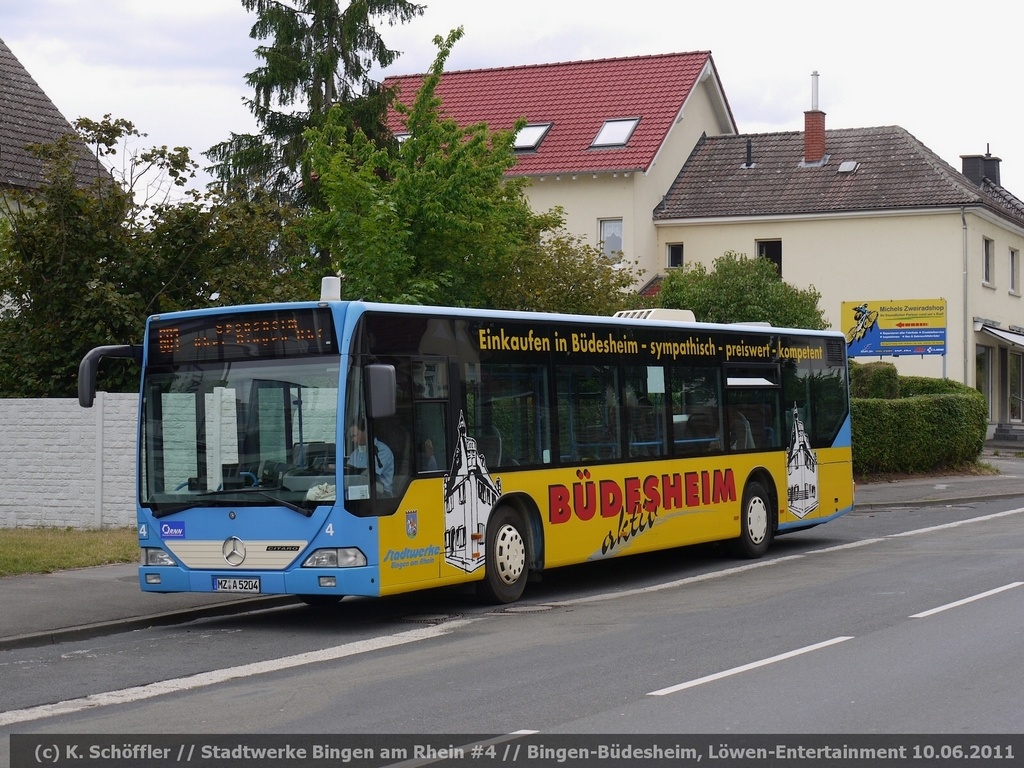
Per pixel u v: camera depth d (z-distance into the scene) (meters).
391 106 37.16
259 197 26.19
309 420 12.95
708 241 44.34
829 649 11.01
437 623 13.54
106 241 22.89
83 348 22.48
